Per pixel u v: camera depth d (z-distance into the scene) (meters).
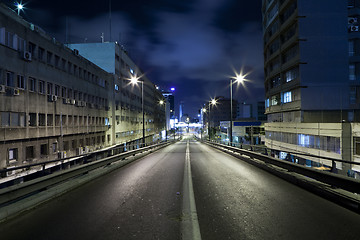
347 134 17.77
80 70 27.53
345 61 25.89
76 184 7.26
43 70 20.00
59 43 23.48
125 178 8.78
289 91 29.58
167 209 5.03
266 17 37.94
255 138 58.81
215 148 32.47
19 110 16.95
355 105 25.62
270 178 8.38
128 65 47.50
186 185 7.37
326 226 3.99
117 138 40.09
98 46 38.56
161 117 97.56
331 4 26.17
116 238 3.68
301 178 7.05
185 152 24.28
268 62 36.28
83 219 4.49
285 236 3.65
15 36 16.66
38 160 19.30
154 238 3.65
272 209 4.90
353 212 4.64
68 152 24.16
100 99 33.31
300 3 26.41
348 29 26.03
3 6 17.72
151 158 17.39
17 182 17.09
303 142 24.52
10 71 16.17
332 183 5.50
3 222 4.39
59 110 22.45
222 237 3.65
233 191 6.49
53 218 4.57
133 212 4.86
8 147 16.08
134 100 51.91
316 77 26.08
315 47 26.17
